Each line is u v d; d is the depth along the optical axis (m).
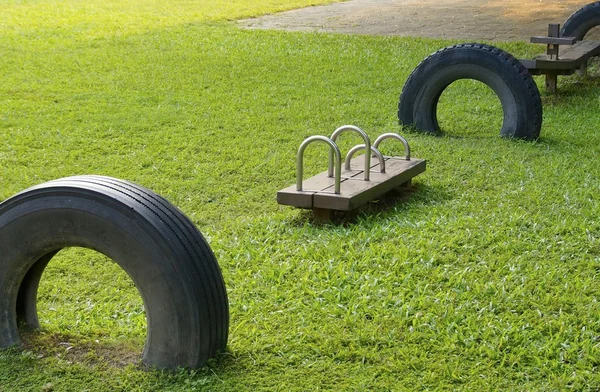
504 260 8.52
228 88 13.02
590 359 7.63
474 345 7.75
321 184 9.25
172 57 14.62
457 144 10.84
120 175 10.19
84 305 8.23
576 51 13.09
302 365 7.63
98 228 7.49
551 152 10.58
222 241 8.88
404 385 7.51
